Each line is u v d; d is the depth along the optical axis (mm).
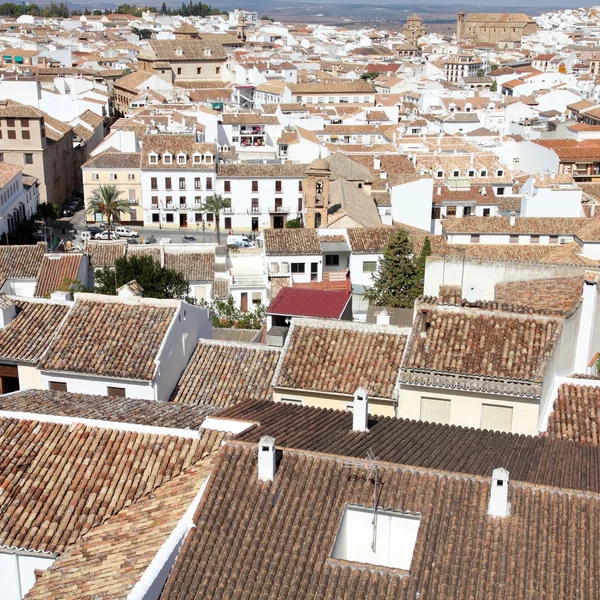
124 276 84438
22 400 38656
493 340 39812
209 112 182625
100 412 36406
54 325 48156
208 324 51812
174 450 33125
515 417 38375
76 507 31000
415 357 39906
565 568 25422
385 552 27922
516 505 27203
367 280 100562
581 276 52156
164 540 27828
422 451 30875
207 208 150750
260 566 26141
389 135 183125
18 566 30156
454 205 132875
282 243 101750
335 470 28797
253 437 30906
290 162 163125
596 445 35219
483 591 24969
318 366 43344
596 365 45500
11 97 190875
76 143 182375
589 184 139250
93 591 26141
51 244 138875
